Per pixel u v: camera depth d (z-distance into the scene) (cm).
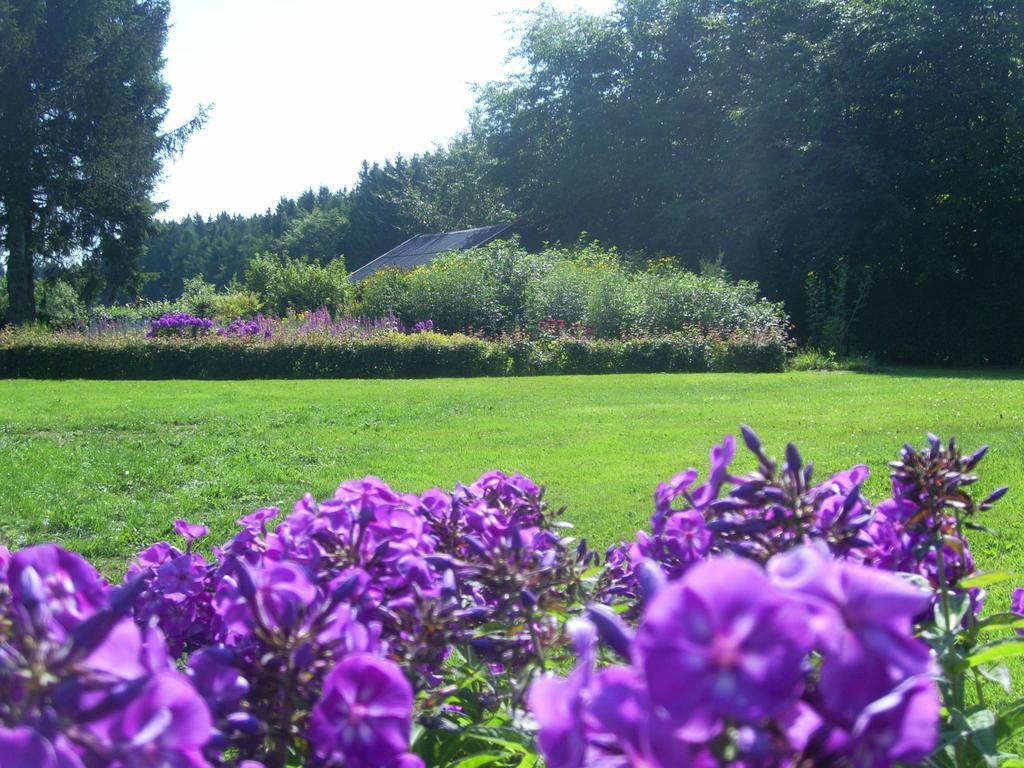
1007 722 194
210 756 137
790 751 101
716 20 3262
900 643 99
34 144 3147
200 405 1361
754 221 2919
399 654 165
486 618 182
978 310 2697
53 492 764
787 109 2797
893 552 194
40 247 3462
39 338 1983
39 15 3075
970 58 2634
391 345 1977
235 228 10162
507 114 3938
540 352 2067
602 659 195
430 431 1098
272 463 897
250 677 143
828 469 795
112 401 1426
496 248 2581
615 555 239
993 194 2645
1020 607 231
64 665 108
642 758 95
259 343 1969
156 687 107
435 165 7150
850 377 1883
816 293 2720
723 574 92
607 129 3581
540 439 1030
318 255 7981
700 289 2364
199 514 701
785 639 90
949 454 189
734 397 1454
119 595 130
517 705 170
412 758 126
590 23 3728
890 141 2719
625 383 1731
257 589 150
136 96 3475
